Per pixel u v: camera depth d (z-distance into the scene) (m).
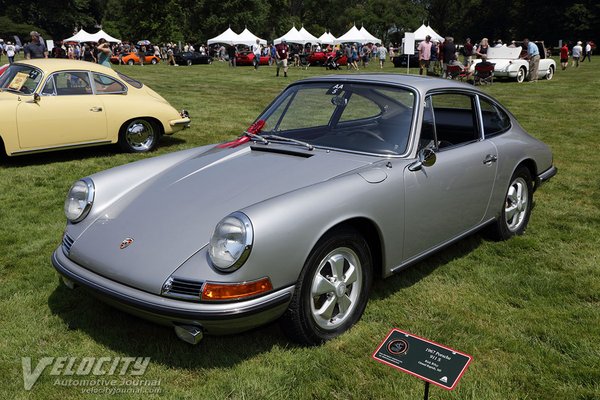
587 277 3.94
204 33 64.81
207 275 2.57
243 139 3.90
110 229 3.05
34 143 7.07
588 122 10.81
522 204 4.74
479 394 2.63
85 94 7.54
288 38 42.31
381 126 3.61
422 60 21.41
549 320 3.33
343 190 2.94
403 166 3.33
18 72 7.41
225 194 3.08
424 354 2.21
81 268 2.95
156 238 2.86
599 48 54.59
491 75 18.61
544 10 58.03
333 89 3.92
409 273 3.98
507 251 4.40
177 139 9.12
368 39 41.31
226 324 2.56
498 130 4.42
